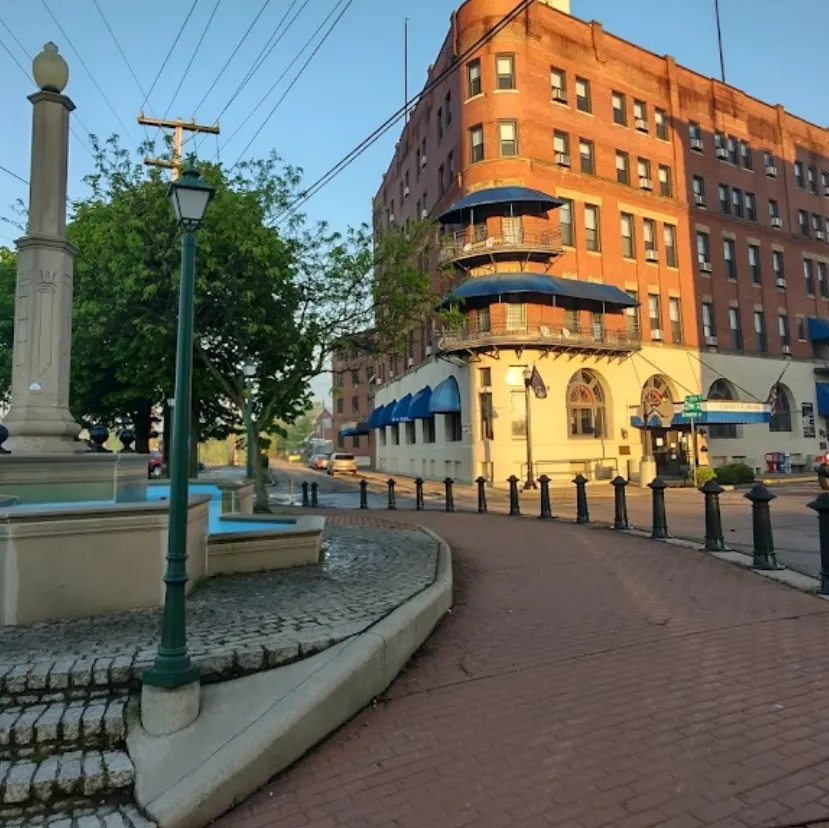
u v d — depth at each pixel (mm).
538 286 26469
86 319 15477
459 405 30266
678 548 10102
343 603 5977
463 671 5059
